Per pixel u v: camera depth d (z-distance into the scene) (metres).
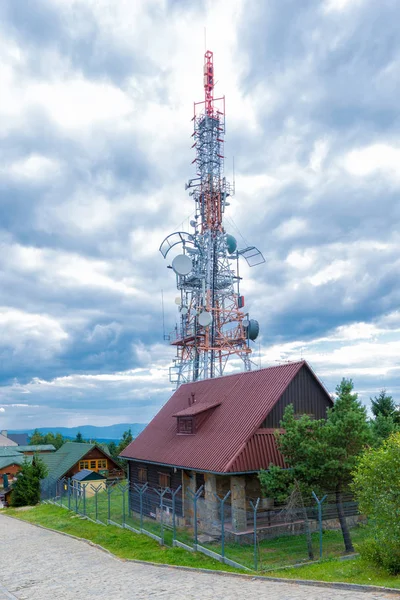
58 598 15.06
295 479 21.33
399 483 15.45
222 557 20.67
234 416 27.95
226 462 24.30
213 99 54.44
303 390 28.08
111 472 62.09
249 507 24.38
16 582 17.98
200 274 50.06
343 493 22.08
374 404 40.12
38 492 51.75
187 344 50.75
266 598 13.09
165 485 30.77
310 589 14.12
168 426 34.06
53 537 30.16
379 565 15.91
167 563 21.14
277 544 22.62
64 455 66.12
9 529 35.28
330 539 23.33
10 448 90.50
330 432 21.91
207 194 52.25
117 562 21.88
